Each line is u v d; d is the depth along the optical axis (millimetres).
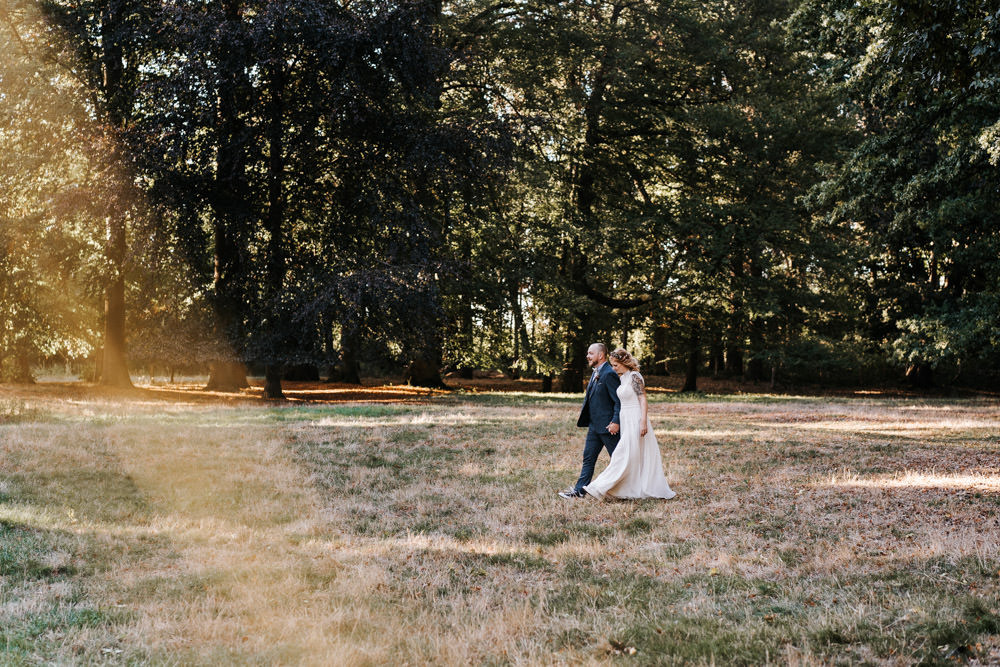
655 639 4473
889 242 29422
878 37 13797
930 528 7000
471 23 28938
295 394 27969
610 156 32750
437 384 33781
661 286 33281
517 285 30109
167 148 20969
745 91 32938
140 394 24812
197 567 5844
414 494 8961
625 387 8711
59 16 22891
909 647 4266
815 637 4469
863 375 44000
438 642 4406
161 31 21594
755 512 7895
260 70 21781
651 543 6750
